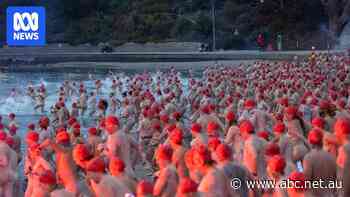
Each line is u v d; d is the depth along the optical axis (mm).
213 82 41531
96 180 11922
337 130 13531
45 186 11828
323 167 12859
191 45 105875
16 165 16141
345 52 83062
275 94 31359
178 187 11852
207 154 12109
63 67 88625
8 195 15805
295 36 106250
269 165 12508
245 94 34531
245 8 113625
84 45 112812
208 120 19562
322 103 17484
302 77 40562
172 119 21422
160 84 50250
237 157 16578
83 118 38375
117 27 116000
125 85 57438
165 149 13086
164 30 112812
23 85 65875
